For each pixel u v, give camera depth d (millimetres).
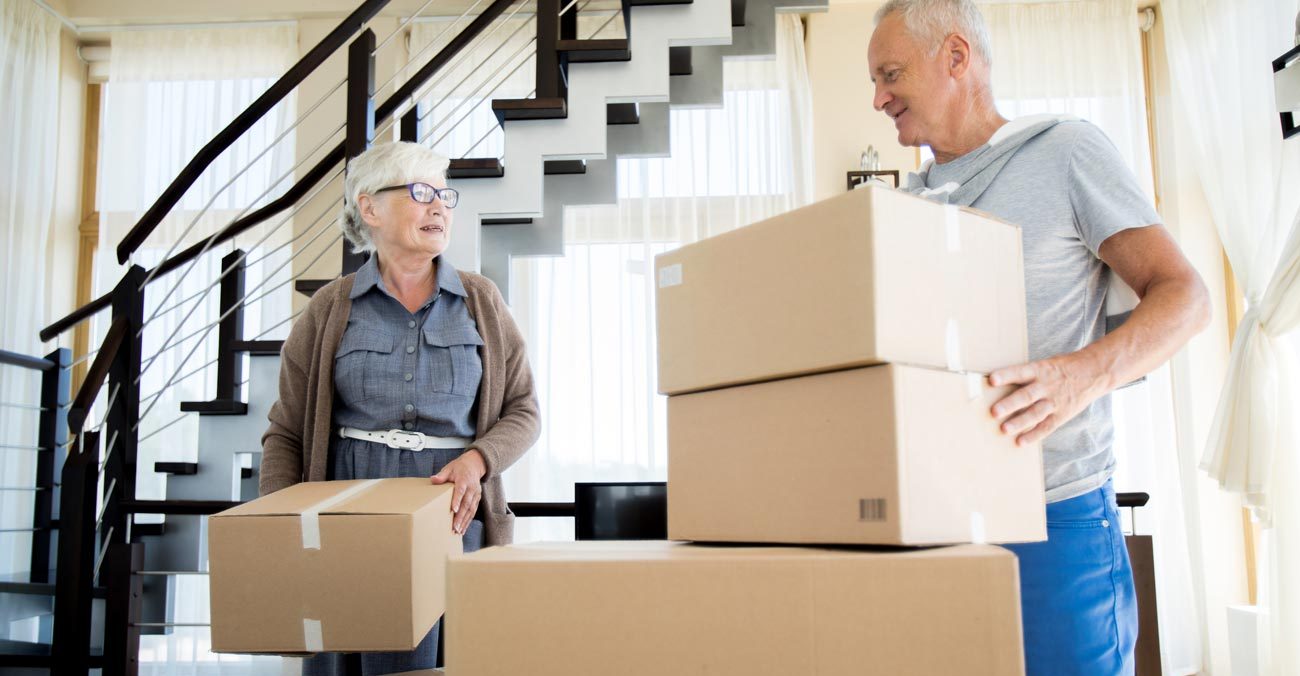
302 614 1297
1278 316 3369
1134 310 1182
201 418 3059
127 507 2676
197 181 4703
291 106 4711
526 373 1921
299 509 1332
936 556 860
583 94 2830
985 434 1025
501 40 4594
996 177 1353
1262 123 3885
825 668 854
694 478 1127
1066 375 1087
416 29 4691
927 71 1402
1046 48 4582
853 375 952
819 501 972
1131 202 1257
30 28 4641
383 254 1820
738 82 4676
